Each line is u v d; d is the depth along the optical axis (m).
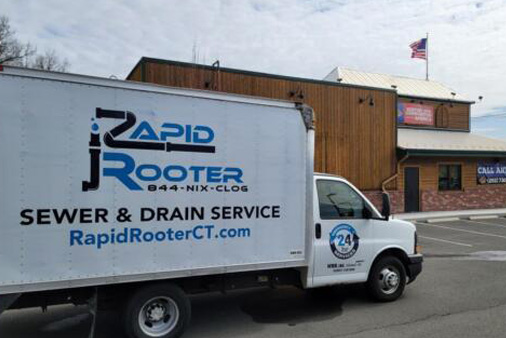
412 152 18.44
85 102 4.24
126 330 4.54
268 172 5.25
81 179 4.20
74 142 4.18
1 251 3.88
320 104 16.52
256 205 5.16
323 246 5.75
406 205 19.61
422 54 31.12
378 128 18.08
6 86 3.92
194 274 4.76
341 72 26.59
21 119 3.97
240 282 5.40
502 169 22.77
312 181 5.58
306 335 5.13
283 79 15.58
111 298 4.67
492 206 22.30
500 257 10.32
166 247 4.61
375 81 26.41
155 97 4.57
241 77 14.68
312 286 5.69
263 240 5.20
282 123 5.35
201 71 13.84
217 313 5.99
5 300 3.94
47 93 4.08
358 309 6.13
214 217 4.89
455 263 9.58
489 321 5.60
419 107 23.59
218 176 4.91
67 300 4.44
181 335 4.84
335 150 16.94
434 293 7.00
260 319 5.73
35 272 4.01
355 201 6.21
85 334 5.17
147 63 13.07
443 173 21.08
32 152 4.01
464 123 25.08
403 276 6.61
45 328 5.37
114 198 4.35
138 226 4.46
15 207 3.93
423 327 5.38
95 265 4.26
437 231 14.94
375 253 6.28
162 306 4.77
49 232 4.07
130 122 4.43
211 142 4.88
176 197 4.66
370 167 17.91
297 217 5.46
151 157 4.54
